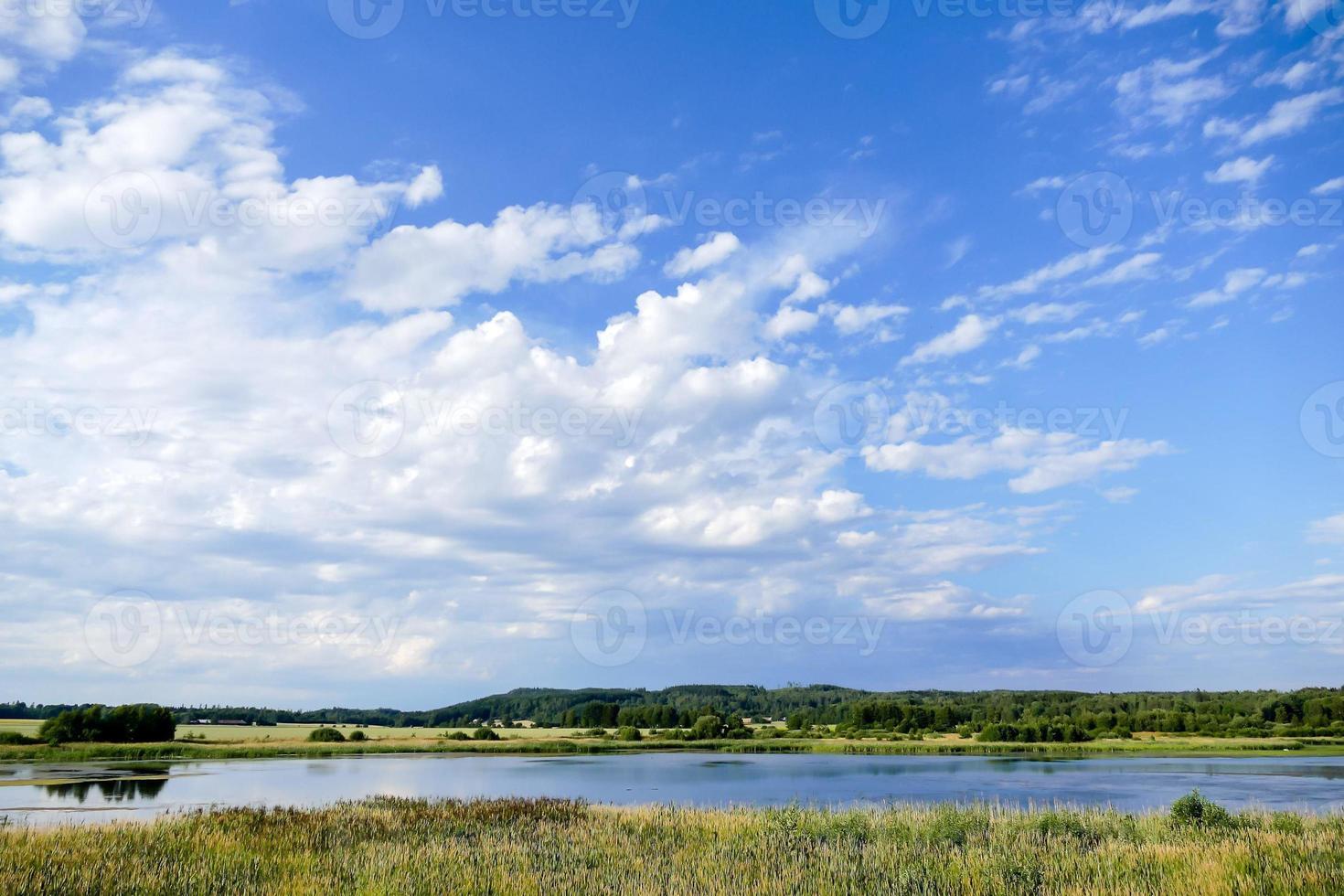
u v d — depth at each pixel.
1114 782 74.94
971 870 22.25
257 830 30.00
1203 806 32.59
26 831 27.58
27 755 102.56
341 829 30.98
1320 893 18.75
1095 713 188.25
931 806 39.00
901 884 21.17
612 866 24.03
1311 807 48.31
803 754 134.75
